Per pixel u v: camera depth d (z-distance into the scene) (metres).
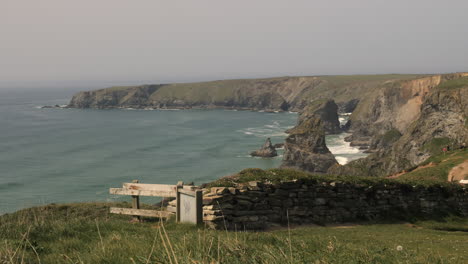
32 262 7.73
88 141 166.75
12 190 92.56
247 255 7.09
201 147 151.25
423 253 11.40
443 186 28.52
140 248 7.95
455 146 87.75
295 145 125.19
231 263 6.61
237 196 19.19
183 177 105.56
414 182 27.86
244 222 18.95
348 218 23.95
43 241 10.66
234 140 166.88
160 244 8.42
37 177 105.25
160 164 121.88
